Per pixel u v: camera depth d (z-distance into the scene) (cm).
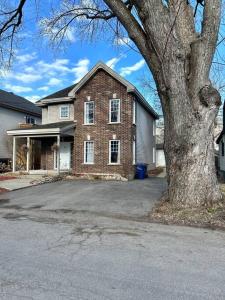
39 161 2652
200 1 1013
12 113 2844
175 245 598
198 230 712
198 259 518
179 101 857
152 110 2825
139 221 818
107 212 945
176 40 851
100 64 2130
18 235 670
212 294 388
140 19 886
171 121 884
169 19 853
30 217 884
